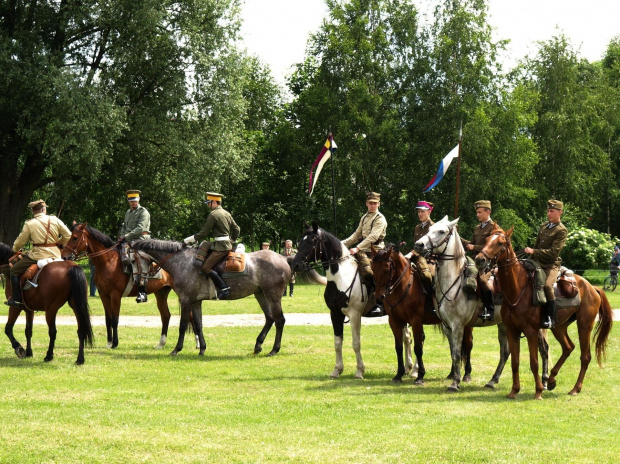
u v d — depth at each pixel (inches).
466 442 303.9
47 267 498.9
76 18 1219.2
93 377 451.2
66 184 1312.7
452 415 357.1
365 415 354.9
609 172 2114.9
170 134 1306.6
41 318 800.3
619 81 2234.3
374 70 1704.0
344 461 276.1
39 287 497.0
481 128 1593.3
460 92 1670.8
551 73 1942.7
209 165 1352.1
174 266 564.7
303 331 717.3
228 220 560.7
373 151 1656.0
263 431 319.0
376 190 1724.9
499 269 405.4
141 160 1434.5
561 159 1913.1
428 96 1669.5
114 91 1268.5
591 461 279.6
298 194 1840.6
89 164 1210.0
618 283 1422.2
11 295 513.3
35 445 291.6
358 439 306.7
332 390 422.0
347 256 474.9
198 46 1296.8
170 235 1631.4
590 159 1980.8
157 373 470.9
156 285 584.4
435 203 1660.9
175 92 1285.7
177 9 1339.8
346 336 676.7
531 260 415.5
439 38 1694.1
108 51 1270.9
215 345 614.9
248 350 589.3
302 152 1748.3
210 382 444.5
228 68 1325.0
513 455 286.2
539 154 1914.4
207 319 826.2
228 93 1344.7
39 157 1327.5
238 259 557.0
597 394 419.2
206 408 366.0
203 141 1341.0
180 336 561.0
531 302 405.4
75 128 1139.9
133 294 586.9
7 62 1139.3
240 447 292.5
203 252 554.3
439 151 1635.1
